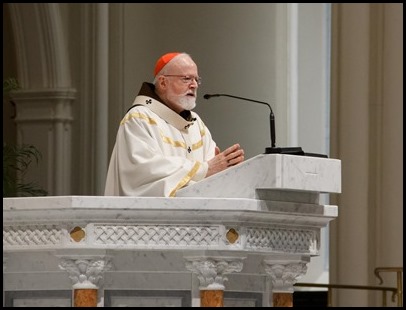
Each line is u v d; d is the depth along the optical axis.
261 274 23.97
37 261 22.91
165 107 25.44
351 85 40.84
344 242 40.41
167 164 23.59
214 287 21.97
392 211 39.66
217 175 22.59
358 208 40.25
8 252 22.78
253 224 22.28
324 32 49.66
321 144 49.28
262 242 22.50
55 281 22.81
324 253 48.88
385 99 40.22
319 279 48.31
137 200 21.47
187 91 25.61
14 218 22.12
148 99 25.53
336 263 40.66
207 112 49.56
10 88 45.94
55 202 21.45
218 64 49.56
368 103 40.66
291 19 48.53
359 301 39.66
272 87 48.19
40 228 22.02
